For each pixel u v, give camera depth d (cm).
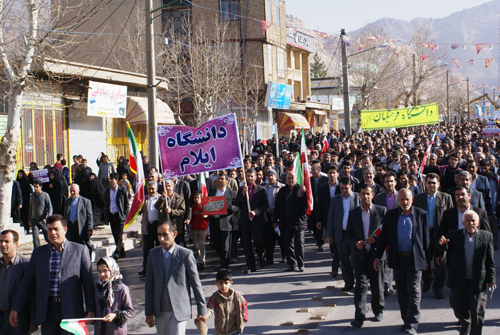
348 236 685
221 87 3006
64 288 542
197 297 530
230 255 995
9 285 561
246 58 3569
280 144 2662
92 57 3034
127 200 1120
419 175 1001
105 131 2069
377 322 672
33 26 1049
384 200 813
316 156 1529
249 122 3281
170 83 2869
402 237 632
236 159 886
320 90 5712
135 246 1269
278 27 3862
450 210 702
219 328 537
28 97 1648
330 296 796
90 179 1298
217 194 1018
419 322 665
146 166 1784
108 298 527
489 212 946
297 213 953
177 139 897
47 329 547
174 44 2862
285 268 995
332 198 830
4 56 1017
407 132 3200
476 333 580
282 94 3512
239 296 541
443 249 600
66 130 1845
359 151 1264
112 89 1917
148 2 1281
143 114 2091
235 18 3519
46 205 1102
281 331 657
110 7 3092
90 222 986
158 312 529
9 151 1006
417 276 624
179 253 537
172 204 956
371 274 671
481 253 575
